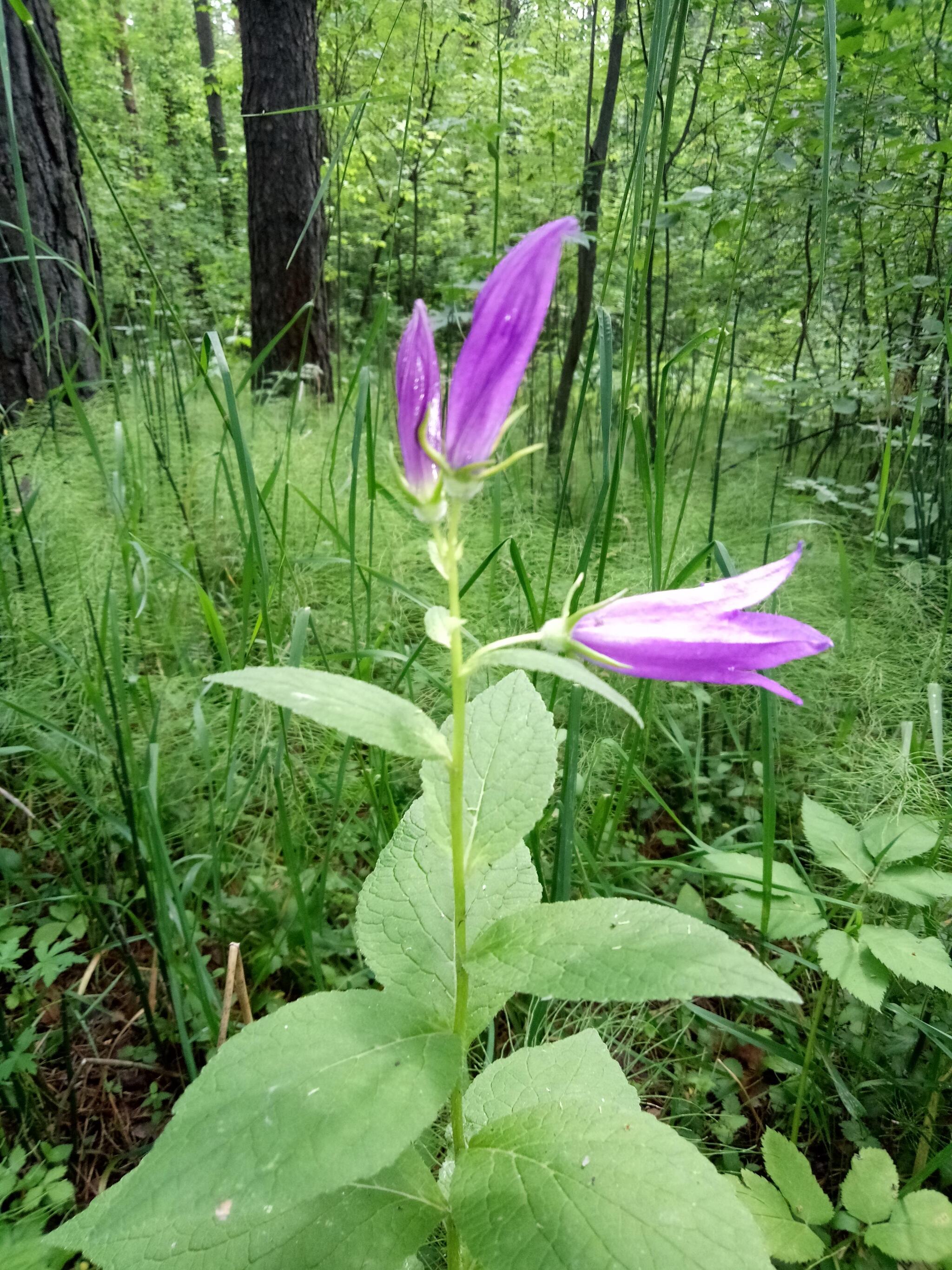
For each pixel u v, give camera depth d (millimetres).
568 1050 272
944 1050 298
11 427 734
